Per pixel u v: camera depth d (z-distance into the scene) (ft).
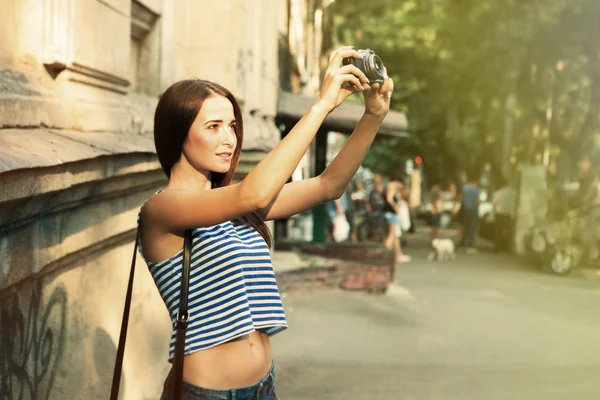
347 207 75.56
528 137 91.91
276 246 52.01
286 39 71.61
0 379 10.69
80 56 17.19
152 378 21.17
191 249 8.91
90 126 17.03
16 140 10.89
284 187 10.28
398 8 102.68
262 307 9.20
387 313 38.29
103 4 19.04
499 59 91.86
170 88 9.39
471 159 123.85
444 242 70.38
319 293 44.01
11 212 9.85
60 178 11.42
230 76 34.96
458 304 42.04
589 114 74.38
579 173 70.28
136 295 19.65
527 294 47.16
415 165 190.39
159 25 28.50
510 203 85.81
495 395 23.52
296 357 28.35
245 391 8.98
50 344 13.00
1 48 14.11
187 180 9.51
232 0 34.53
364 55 9.17
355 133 10.32
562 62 85.10
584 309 41.29
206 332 8.84
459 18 93.66
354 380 25.11
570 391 24.07
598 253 61.26
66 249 13.16
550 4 81.46
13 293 11.13
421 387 24.36
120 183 16.26
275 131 51.24
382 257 50.06
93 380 15.83
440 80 108.17
